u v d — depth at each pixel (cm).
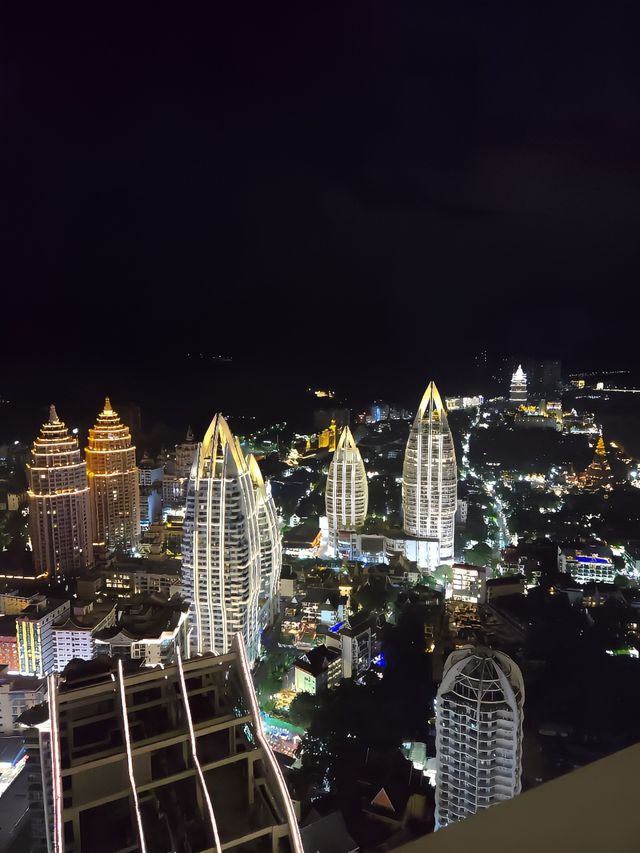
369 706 14562
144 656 16700
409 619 19062
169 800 4888
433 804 11162
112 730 5247
